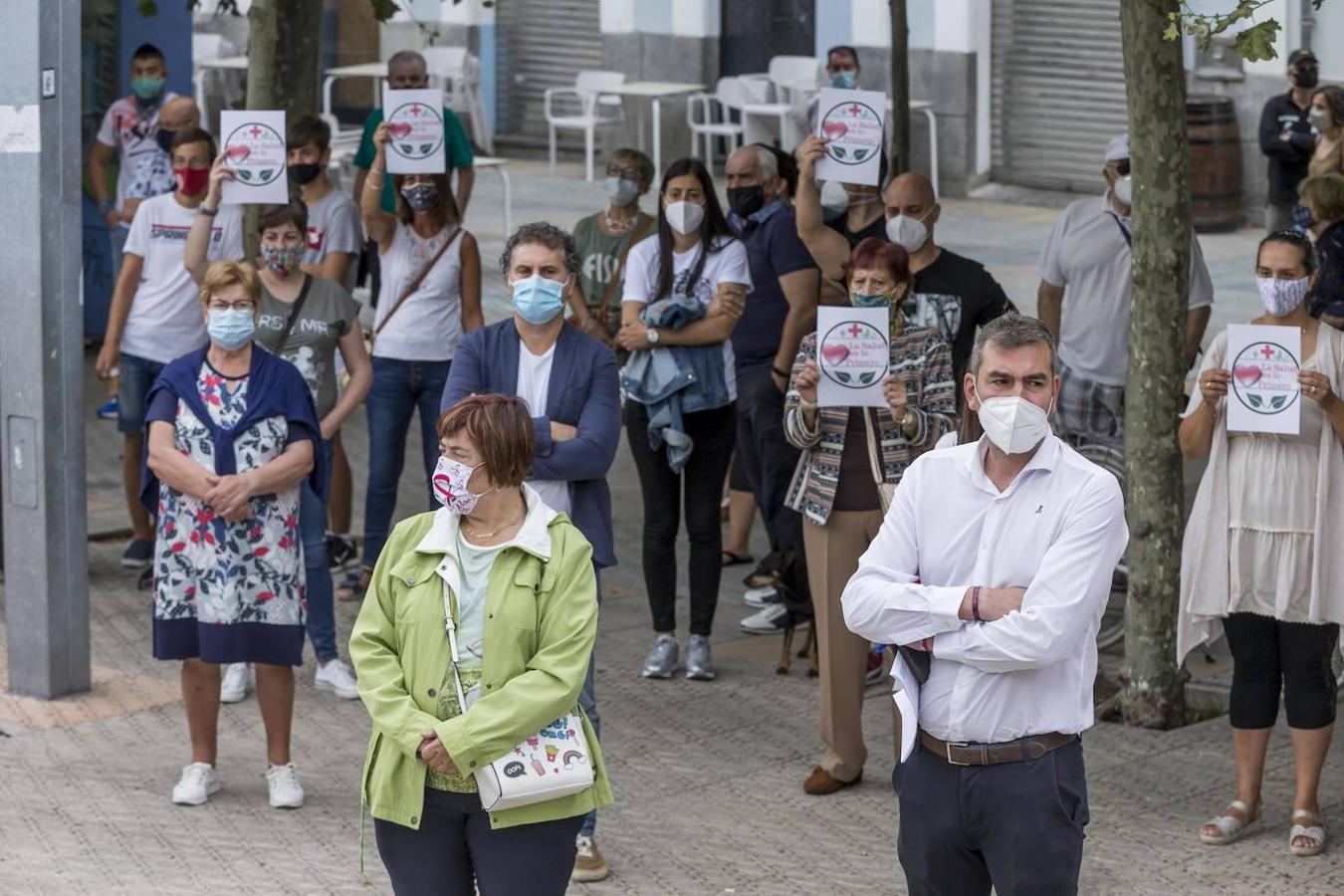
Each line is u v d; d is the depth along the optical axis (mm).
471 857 13164
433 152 25016
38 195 21922
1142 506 21438
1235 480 17734
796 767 20531
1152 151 20734
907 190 20719
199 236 23531
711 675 23562
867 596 12828
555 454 17031
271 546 18750
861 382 17875
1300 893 17031
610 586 28219
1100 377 26438
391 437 25875
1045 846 12555
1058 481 12602
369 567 26328
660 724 21938
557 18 71812
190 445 18609
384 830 13141
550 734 12953
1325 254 25750
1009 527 12641
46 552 22453
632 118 68562
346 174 54219
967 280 21109
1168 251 20859
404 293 25469
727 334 22391
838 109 21984
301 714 22266
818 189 22578
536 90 72938
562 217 59531
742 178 24141
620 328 24984
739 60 67188
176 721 22078
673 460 22391
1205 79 57906
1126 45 20781
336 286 23547
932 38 62312
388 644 13148
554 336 17578
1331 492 17438
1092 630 12742
